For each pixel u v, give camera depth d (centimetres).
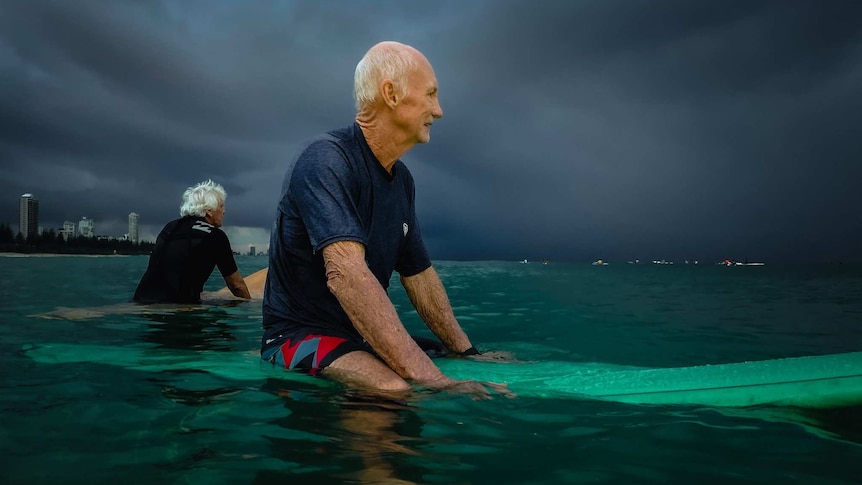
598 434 145
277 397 176
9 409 161
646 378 193
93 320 395
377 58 227
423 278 269
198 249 492
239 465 119
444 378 193
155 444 132
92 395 177
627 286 1052
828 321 468
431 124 236
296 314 236
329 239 206
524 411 165
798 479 116
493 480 114
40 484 108
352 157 226
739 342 347
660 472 119
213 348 288
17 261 2548
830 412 164
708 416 161
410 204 257
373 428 147
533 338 362
